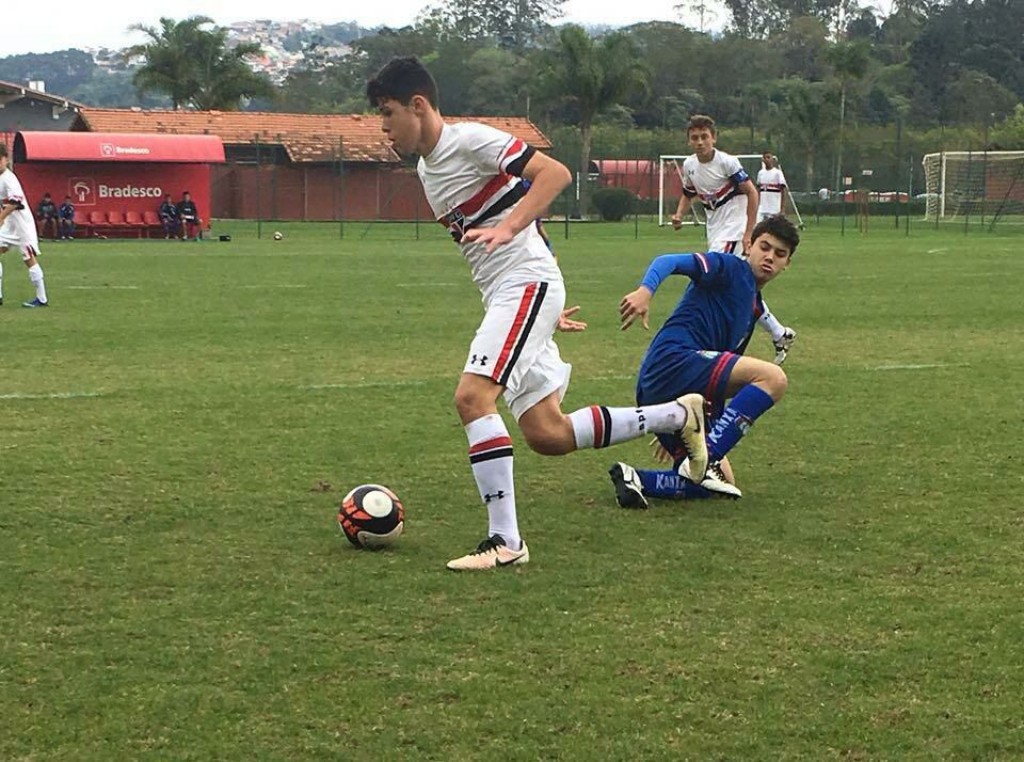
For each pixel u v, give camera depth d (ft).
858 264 78.64
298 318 47.11
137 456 23.56
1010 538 18.37
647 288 20.01
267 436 25.41
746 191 39.09
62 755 11.57
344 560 17.29
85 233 118.01
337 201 171.94
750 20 353.10
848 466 23.04
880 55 316.81
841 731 12.04
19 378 32.68
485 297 18.47
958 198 162.30
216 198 169.99
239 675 13.30
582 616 15.07
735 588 16.11
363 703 12.62
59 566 16.93
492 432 17.28
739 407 20.40
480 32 362.53
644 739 11.85
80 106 211.61
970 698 12.78
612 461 23.63
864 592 15.96
